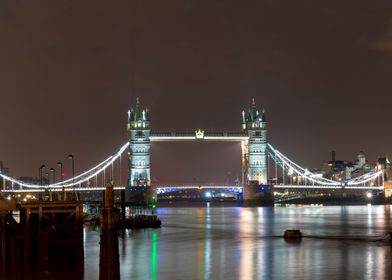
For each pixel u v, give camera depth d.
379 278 102.38
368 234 177.38
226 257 126.25
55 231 111.06
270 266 114.44
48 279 97.44
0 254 111.38
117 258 73.69
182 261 120.62
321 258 123.88
